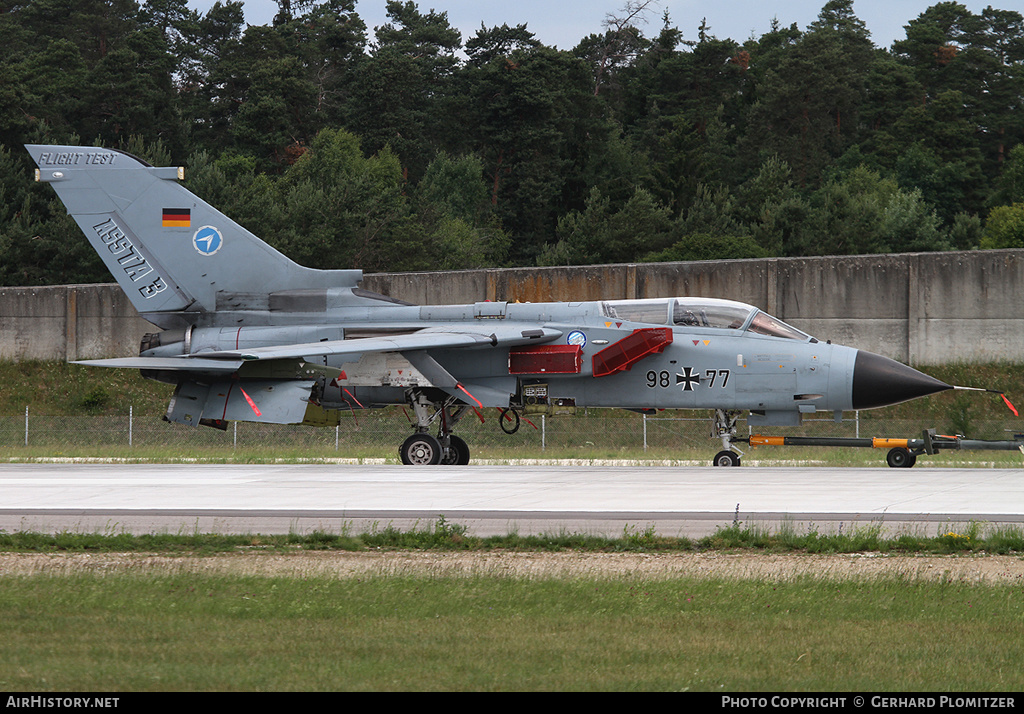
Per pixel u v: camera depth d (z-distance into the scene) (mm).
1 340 152625
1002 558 38688
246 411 76438
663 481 61188
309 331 81000
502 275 142875
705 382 77688
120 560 39469
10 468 76938
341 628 29688
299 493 55562
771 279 134625
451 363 79625
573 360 77062
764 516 46031
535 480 62406
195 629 29453
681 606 32312
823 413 119750
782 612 31672
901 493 53906
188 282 83625
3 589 34438
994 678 25406
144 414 138375
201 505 50719
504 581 35312
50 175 84312
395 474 68125
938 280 130625
